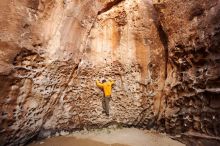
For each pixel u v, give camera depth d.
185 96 5.30
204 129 4.68
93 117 6.32
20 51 4.40
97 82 6.34
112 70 6.52
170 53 5.74
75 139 5.51
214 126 4.41
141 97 6.37
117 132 6.13
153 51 6.27
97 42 6.46
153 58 6.26
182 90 5.40
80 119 6.14
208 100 4.62
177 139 5.39
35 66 4.81
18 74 4.42
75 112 6.04
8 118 4.27
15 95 4.39
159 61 6.18
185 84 5.28
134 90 6.42
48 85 5.19
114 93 6.54
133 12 6.52
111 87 6.51
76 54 5.89
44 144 5.05
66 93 5.85
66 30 5.46
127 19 6.55
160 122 6.10
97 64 6.41
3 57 4.07
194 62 5.05
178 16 5.46
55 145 5.05
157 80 6.21
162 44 6.14
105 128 6.42
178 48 5.46
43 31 4.87
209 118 4.55
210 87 4.54
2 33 4.06
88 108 6.28
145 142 5.37
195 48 4.96
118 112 6.50
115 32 6.59
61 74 5.52
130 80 6.46
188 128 5.14
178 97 5.54
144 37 6.37
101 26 6.54
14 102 4.39
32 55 4.70
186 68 5.32
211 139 4.50
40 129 5.25
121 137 5.73
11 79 4.25
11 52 4.20
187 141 5.10
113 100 6.53
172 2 5.62
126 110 6.48
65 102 5.83
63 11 5.27
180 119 5.41
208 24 4.66
